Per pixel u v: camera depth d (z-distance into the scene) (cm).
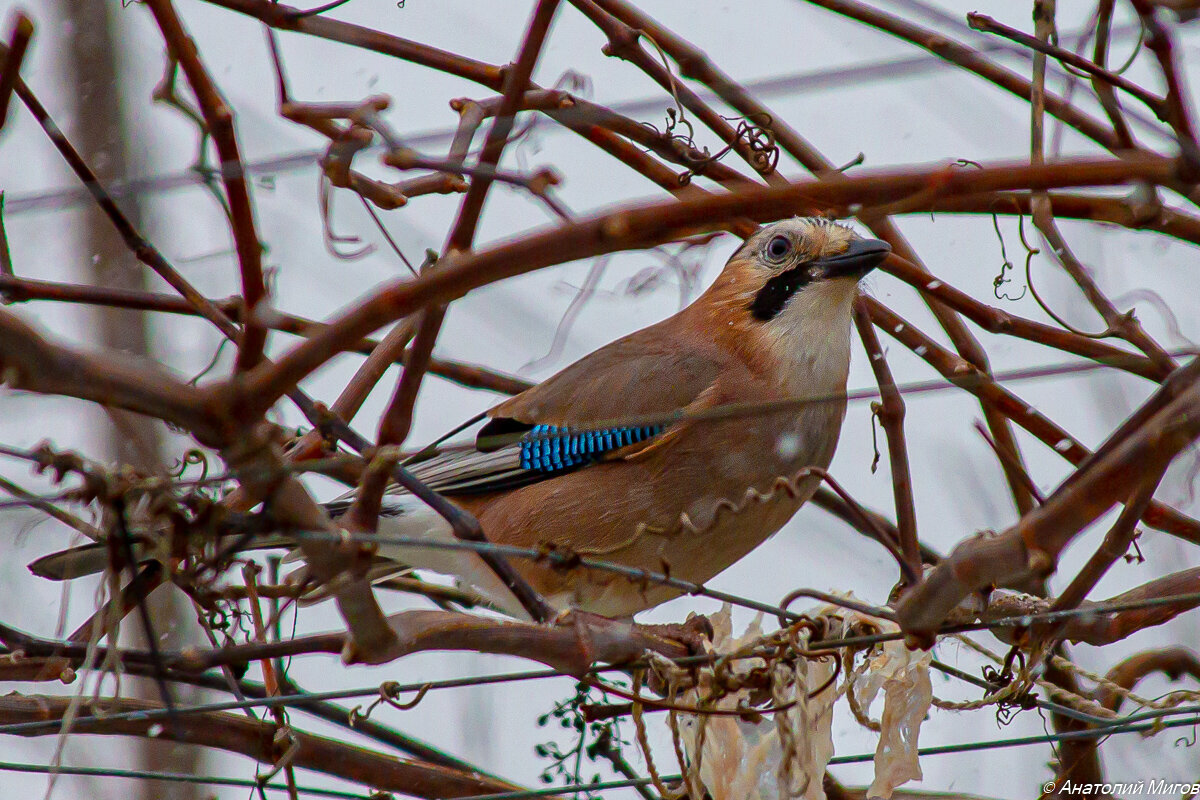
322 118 921
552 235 515
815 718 826
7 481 660
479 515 1084
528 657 764
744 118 1015
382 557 1088
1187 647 1009
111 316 1324
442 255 702
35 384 500
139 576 708
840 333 1087
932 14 841
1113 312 909
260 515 615
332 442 859
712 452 1038
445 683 754
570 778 905
